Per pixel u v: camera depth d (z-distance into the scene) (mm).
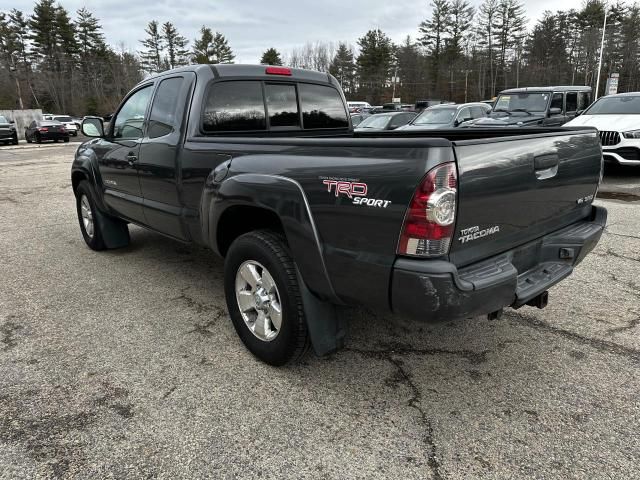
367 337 3432
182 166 3559
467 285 2150
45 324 3691
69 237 6340
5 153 20625
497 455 2271
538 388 2797
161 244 5930
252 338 3111
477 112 13531
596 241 3113
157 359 3166
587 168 3115
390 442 2367
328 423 2514
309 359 3141
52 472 2188
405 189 2096
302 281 2701
